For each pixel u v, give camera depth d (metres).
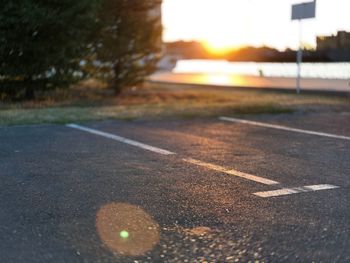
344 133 9.63
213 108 12.67
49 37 13.22
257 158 7.42
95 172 6.50
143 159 7.30
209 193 5.59
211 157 7.47
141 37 16.20
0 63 13.05
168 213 4.92
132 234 4.39
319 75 17.95
